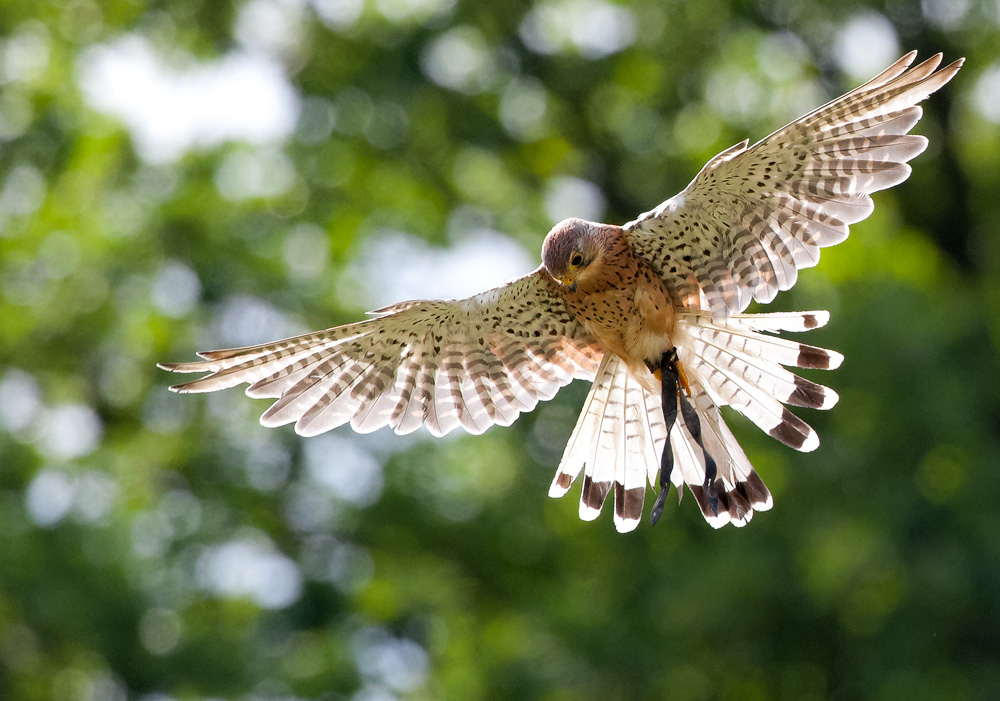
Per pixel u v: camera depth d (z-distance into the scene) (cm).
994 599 1358
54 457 1672
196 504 1788
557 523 1741
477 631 1798
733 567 1439
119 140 1925
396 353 759
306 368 747
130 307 1855
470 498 1792
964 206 1964
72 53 1989
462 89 1986
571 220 741
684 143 2011
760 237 698
